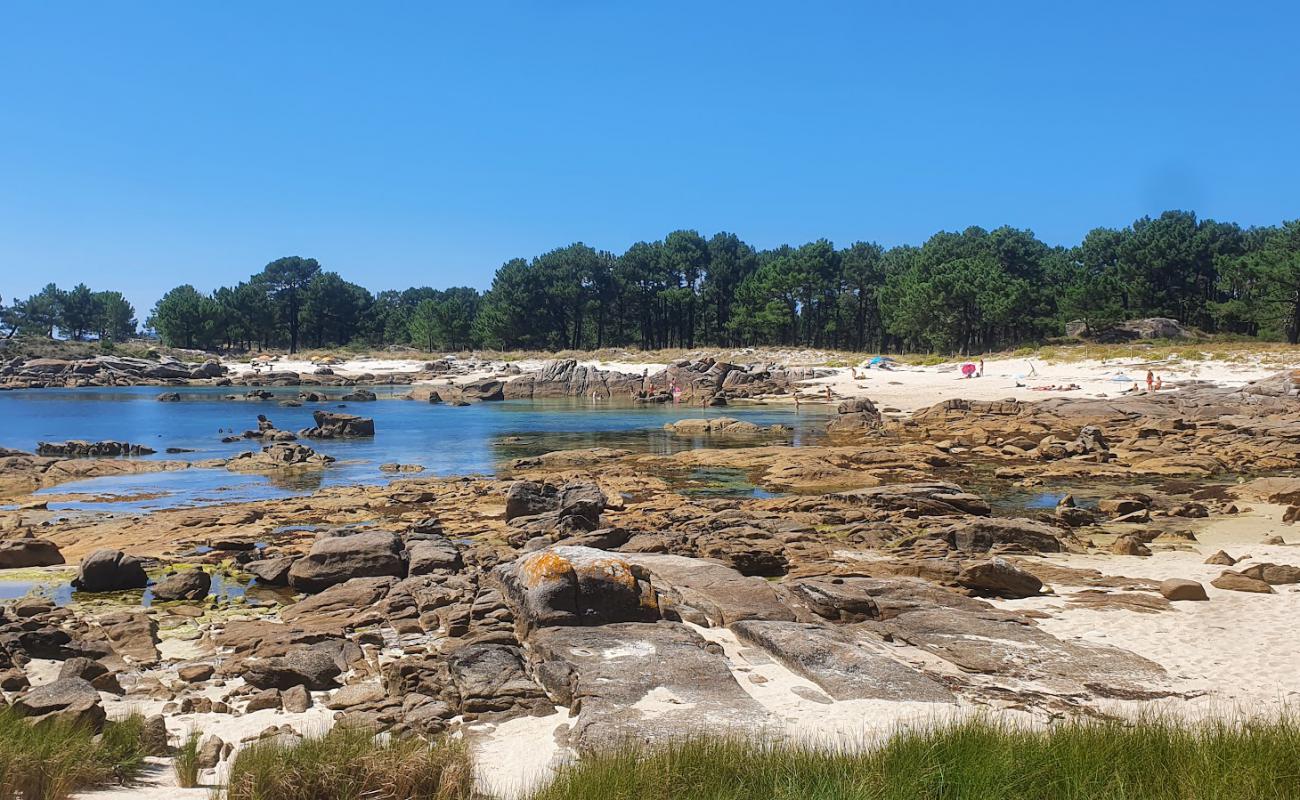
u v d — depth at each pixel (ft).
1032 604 52.42
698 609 48.91
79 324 526.16
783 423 191.11
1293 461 118.32
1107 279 328.49
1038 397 209.46
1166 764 25.93
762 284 395.75
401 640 46.01
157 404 263.90
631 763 26.55
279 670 39.52
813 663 39.52
